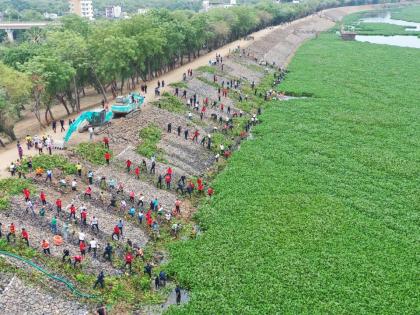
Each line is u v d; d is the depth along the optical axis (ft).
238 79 419.74
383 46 627.05
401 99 373.20
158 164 238.68
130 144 249.75
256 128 309.22
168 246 181.88
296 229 191.93
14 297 135.23
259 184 231.50
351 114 335.26
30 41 422.00
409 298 153.38
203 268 167.84
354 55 556.92
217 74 416.05
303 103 362.74
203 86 372.17
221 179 237.66
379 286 159.02
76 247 165.78
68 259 157.38
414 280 162.50
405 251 179.22
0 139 247.70
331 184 232.12
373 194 223.10
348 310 147.54
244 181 234.99
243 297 153.28
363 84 419.95
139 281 160.35
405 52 577.84
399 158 261.85
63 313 137.08
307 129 306.14
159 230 190.90
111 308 146.30
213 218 200.85
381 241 185.47
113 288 153.17
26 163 204.23
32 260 152.05
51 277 148.25
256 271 165.78
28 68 265.75
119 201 199.31
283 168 250.57
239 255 174.81
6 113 245.86
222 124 312.71
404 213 207.00
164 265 170.30
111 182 204.64
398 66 495.41
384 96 382.42
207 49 556.10
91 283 152.56
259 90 400.47
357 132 302.86
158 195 213.25
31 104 323.37
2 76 248.93
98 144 237.25
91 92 401.29
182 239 188.34
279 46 615.57
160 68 418.92
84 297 146.61
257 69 473.26
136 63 362.33
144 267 167.12
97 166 220.23
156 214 199.21
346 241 184.24
